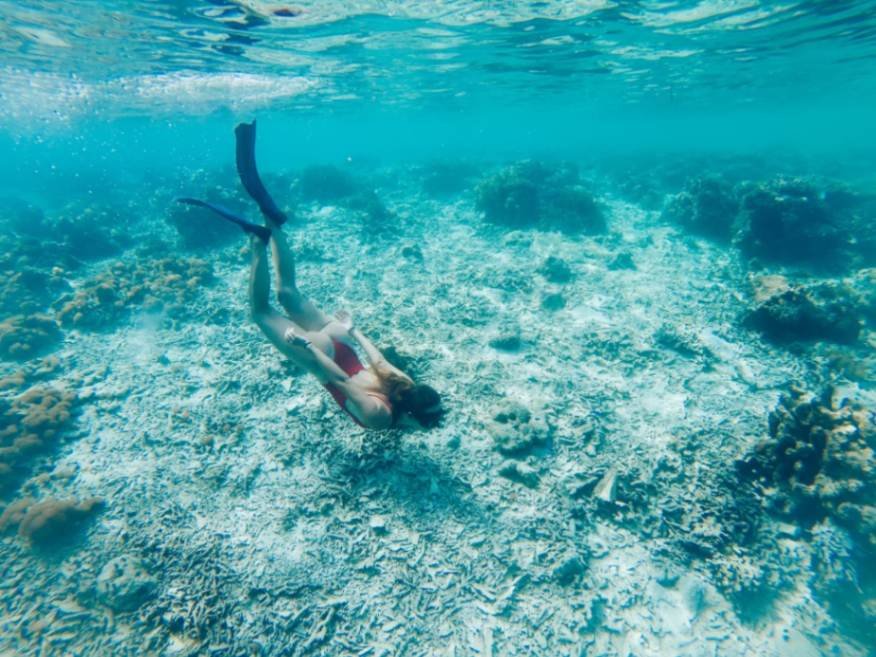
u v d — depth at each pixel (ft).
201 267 20.01
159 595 8.09
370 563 8.54
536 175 34.78
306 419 11.30
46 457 10.69
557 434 10.92
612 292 18.65
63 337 15.44
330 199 36.19
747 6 22.25
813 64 38.86
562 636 7.65
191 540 8.86
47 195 50.93
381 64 31.45
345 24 21.70
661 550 8.74
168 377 13.24
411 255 23.00
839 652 7.51
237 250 22.86
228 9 18.72
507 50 28.91
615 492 9.50
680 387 12.46
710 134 283.38
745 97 63.62
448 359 13.56
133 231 30.91
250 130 9.05
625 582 8.34
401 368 12.89
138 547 8.75
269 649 7.45
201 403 12.12
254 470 10.21
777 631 7.74
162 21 19.98
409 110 68.39
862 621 7.86
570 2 20.20
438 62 31.83
